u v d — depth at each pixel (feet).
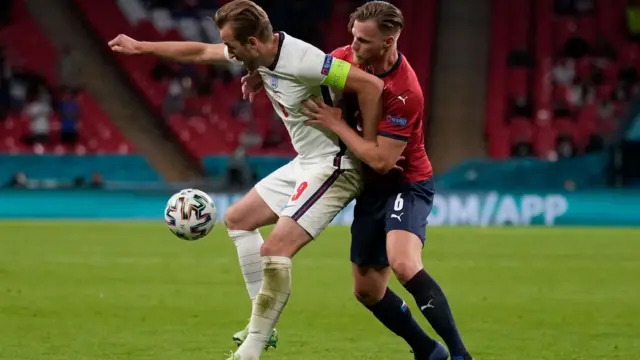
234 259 160.76
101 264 152.25
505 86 313.53
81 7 320.29
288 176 68.74
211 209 69.72
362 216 69.72
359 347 83.15
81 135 296.30
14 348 80.64
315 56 63.10
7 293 117.39
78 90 305.94
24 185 261.65
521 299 117.80
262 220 69.77
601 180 264.11
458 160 296.92
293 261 160.04
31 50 311.27
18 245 182.60
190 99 305.12
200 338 86.58
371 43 64.23
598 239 208.95
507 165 262.26
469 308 109.60
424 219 68.18
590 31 323.16
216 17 63.00
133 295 116.57
